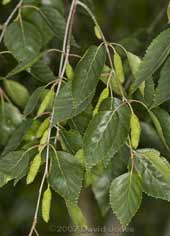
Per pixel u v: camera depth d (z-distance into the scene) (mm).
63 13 920
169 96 698
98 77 714
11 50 832
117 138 708
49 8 852
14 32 833
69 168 726
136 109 861
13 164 733
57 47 967
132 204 719
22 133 792
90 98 715
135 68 750
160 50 694
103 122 708
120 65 729
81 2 837
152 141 899
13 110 900
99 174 801
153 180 724
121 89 727
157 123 751
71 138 743
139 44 944
